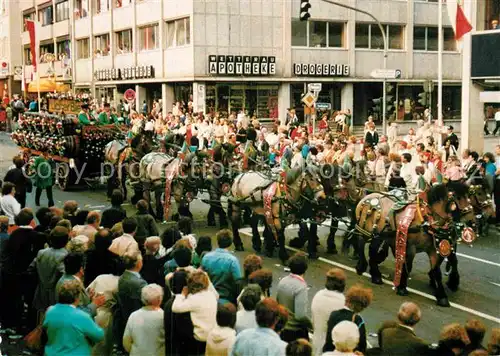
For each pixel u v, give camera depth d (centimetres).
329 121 4147
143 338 690
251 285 673
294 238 1530
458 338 595
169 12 3978
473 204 1614
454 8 2348
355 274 1295
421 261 1423
